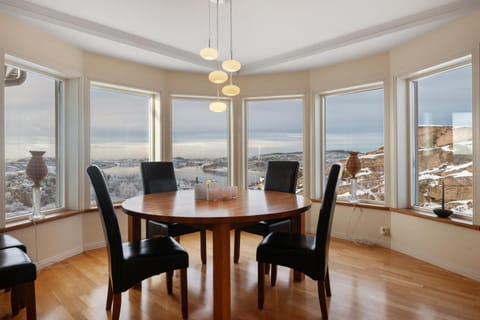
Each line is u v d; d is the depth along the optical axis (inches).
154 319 72.7
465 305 78.5
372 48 125.3
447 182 110.3
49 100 119.6
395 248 126.0
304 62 143.1
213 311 72.2
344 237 144.2
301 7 97.0
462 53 97.7
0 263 62.8
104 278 97.0
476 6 90.9
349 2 94.0
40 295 85.0
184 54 139.4
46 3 93.9
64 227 116.3
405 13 101.3
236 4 94.9
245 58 147.4
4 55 94.3
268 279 97.3
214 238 69.9
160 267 70.7
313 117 155.7
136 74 144.3
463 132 104.8
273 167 122.1
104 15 102.2
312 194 156.6
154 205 79.9
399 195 125.6
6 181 102.3
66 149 125.1
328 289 83.7
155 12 100.0
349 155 147.3
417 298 82.6
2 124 93.7
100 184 66.2
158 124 155.7
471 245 95.8
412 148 125.5
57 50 113.0
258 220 67.1
